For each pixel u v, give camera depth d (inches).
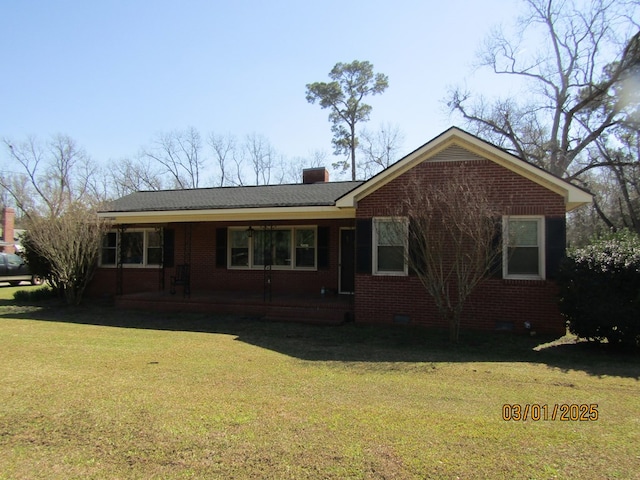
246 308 469.4
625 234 345.4
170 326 407.2
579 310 320.5
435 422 169.5
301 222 554.9
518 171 375.2
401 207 384.2
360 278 416.5
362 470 131.8
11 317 461.1
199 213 506.3
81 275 557.9
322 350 306.7
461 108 1212.5
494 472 131.0
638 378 239.3
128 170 1563.7
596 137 1035.9
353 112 1531.7
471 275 370.6
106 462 137.6
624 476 129.2
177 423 167.0
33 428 162.9
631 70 957.2
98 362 262.4
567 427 166.7
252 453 142.9
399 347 321.4
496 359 286.5
